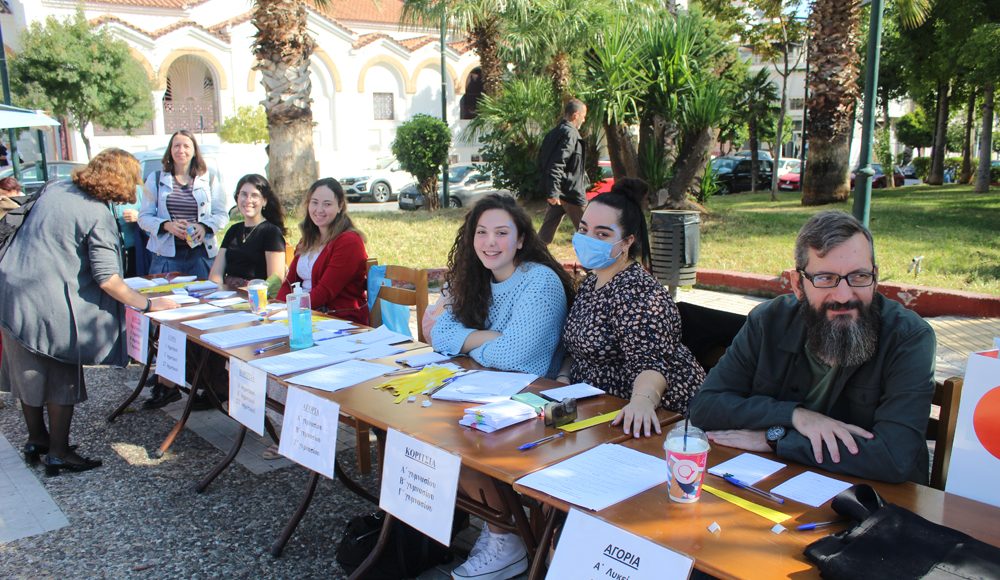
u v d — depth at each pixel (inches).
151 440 187.9
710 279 331.0
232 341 150.0
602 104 450.6
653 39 470.0
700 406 100.1
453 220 494.9
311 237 200.5
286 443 122.6
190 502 154.0
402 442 98.6
